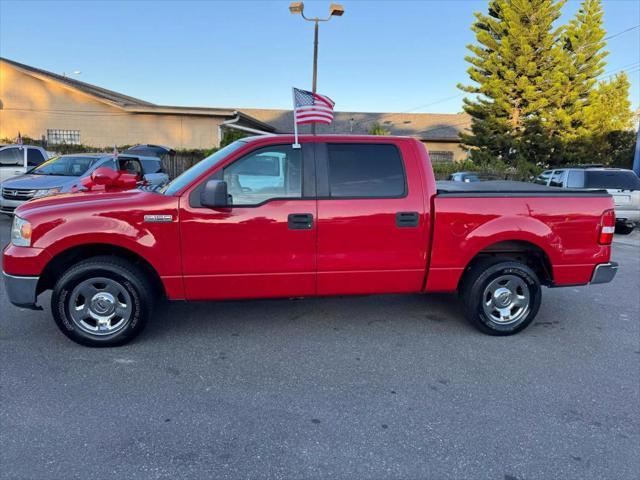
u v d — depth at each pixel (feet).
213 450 8.80
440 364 12.70
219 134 83.97
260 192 13.11
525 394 11.15
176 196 12.73
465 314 14.92
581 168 41.27
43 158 44.16
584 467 8.53
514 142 83.97
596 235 14.65
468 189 14.71
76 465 8.28
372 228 13.48
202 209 12.73
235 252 13.01
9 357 12.53
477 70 88.28
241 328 15.02
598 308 17.98
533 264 15.51
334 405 10.50
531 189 14.92
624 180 38.91
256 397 10.79
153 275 13.48
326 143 13.46
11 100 84.12
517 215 14.14
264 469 8.30
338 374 12.01
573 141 84.94
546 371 12.39
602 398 11.02
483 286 14.39
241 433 9.36
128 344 13.56
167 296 13.06
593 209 14.57
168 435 9.24
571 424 9.91
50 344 13.39
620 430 9.71
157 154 58.03
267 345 13.74
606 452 8.98
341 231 13.37
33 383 11.17
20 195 32.09
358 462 8.54
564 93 86.12
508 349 13.82
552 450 9.00
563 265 14.61
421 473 8.27
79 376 11.58
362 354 13.24
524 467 8.50
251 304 17.40
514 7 81.71
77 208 12.50
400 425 9.75
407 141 13.87
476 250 14.06
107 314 13.08
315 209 13.20
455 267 14.08
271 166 13.17
